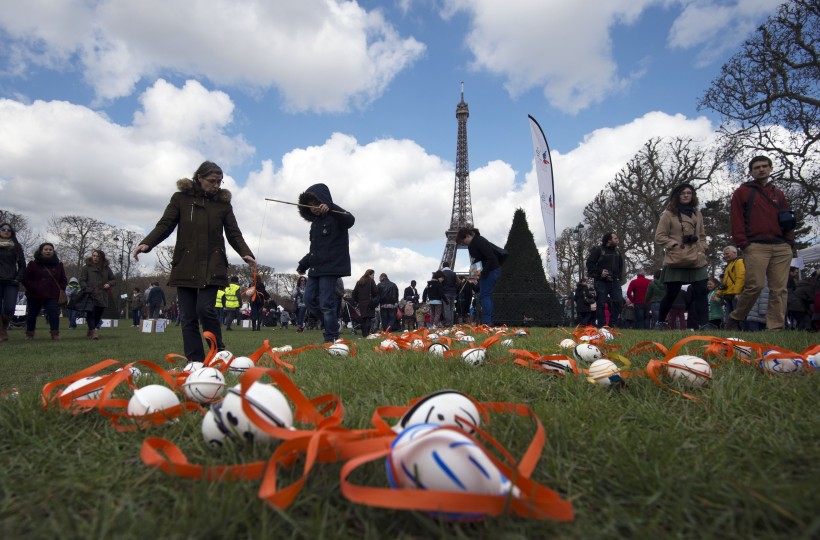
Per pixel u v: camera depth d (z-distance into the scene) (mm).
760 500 1207
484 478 1143
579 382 2600
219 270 4977
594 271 10391
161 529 1171
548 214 14211
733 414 1981
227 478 1337
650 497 1312
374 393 2510
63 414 2180
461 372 3129
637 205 33844
